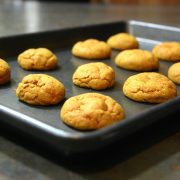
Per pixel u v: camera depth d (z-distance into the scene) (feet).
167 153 0.93
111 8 3.51
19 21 2.52
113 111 1.00
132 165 0.87
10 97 1.23
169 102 0.99
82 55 1.78
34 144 0.94
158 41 2.10
